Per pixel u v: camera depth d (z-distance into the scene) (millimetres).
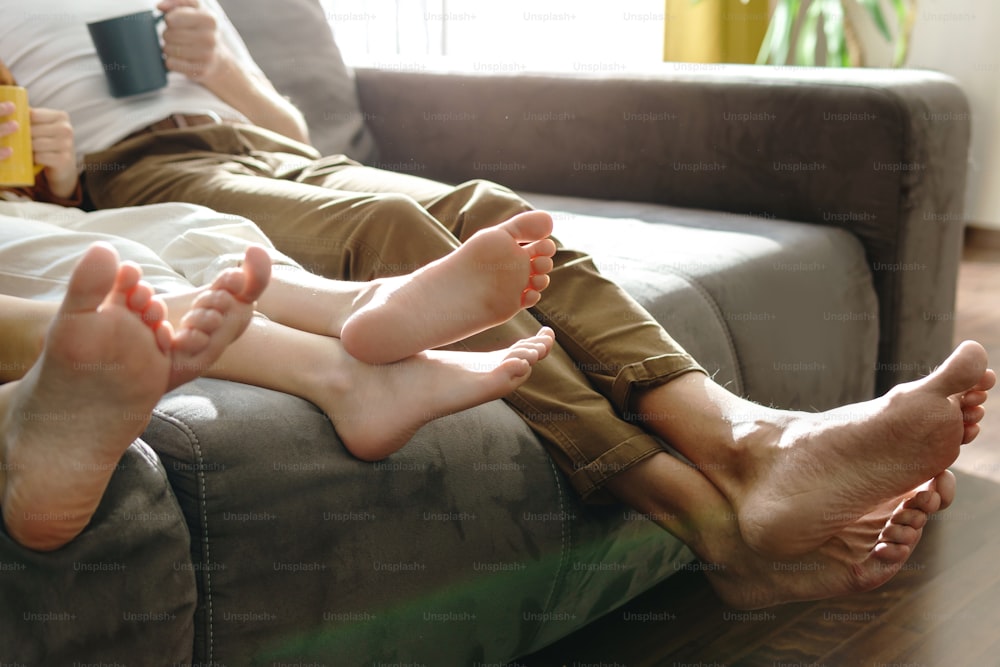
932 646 1171
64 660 699
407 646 886
